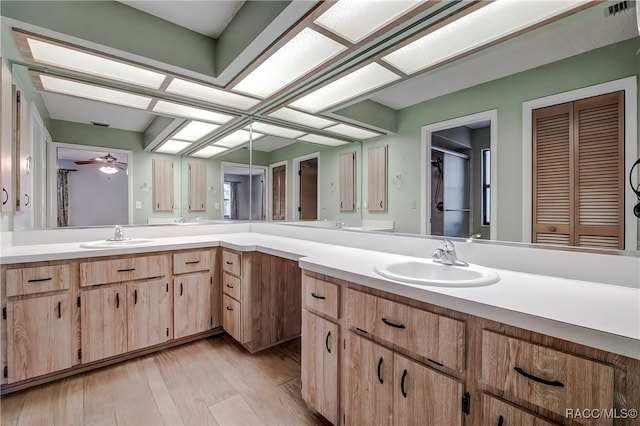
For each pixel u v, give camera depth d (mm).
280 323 2393
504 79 1351
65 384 1791
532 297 932
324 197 2404
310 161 2572
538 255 1248
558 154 1188
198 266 2389
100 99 2438
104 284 1960
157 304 2180
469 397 916
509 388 831
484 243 1409
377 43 1789
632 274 1044
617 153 1052
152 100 2600
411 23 1612
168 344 2293
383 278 1159
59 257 1791
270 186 3031
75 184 2336
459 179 1503
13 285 1663
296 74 2203
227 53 2104
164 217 2756
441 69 1600
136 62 2029
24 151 2098
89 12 1773
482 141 1416
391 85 1885
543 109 1229
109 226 2482
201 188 2947
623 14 1050
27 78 2102
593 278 1121
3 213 1887
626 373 667
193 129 2902
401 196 1810
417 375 1043
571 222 1162
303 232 2609
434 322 998
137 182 2613
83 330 1882
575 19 1154
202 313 2408
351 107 2184
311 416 1538
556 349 757
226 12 1983
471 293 974
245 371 1962
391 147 1879
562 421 750
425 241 1663
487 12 1396
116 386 1778
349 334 1308
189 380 1851
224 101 2705
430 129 1654
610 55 1071
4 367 1635
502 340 844
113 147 2496
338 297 1362
